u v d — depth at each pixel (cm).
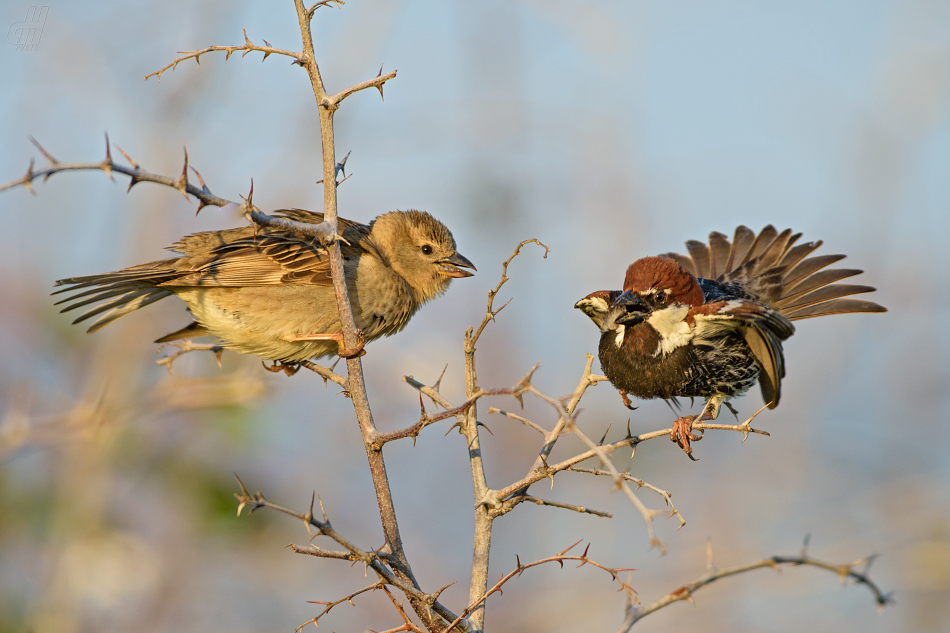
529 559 1410
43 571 1068
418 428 627
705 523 1361
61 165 511
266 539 1192
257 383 1070
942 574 1235
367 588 587
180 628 1123
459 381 1464
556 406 533
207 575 1192
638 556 1378
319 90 676
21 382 1162
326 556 568
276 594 1258
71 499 1077
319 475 1355
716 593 1279
